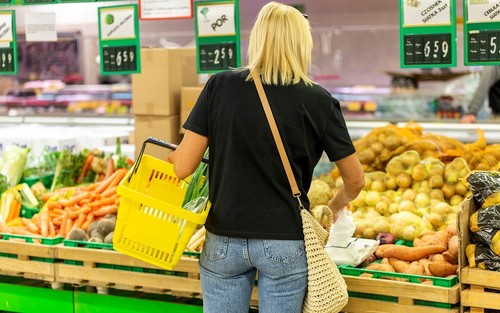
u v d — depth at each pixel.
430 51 3.77
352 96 8.29
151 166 3.48
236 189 2.82
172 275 3.63
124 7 4.43
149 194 3.53
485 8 3.62
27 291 4.06
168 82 4.70
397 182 4.10
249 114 2.80
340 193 3.09
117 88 8.76
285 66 2.82
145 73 4.75
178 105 4.83
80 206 4.37
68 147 5.38
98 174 4.98
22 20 8.09
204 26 4.22
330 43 8.90
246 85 2.84
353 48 8.84
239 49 4.17
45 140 5.33
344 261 3.37
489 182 3.17
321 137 2.89
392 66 8.76
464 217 3.11
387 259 3.48
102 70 4.55
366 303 3.21
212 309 2.94
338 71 8.95
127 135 5.63
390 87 8.40
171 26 8.85
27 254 3.96
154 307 3.75
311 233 2.81
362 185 2.97
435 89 7.73
